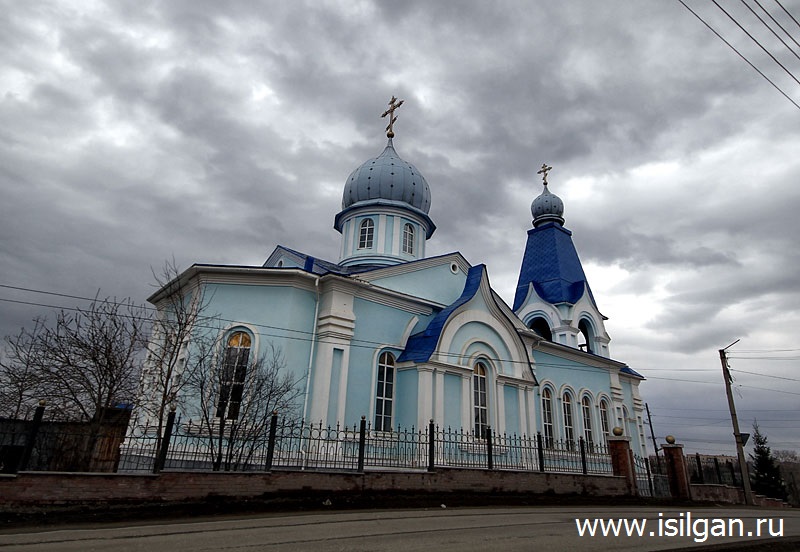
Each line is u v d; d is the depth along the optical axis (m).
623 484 17.62
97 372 13.84
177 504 10.15
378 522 9.56
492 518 10.84
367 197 26.80
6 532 7.68
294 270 17.42
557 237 32.94
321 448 16.08
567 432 26.39
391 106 30.28
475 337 20.62
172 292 18.02
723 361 27.55
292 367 16.83
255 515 9.93
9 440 10.90
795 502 60.38
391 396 19.00
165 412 15.82
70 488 9.30
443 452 17.41
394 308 20.27
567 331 29.09
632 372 33.41
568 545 7.99
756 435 49.22
